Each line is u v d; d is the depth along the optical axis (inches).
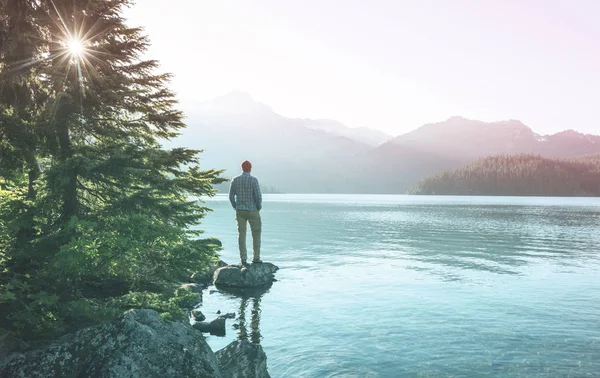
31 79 266.7
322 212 2369.6
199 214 318.3
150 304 283.1
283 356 244.5
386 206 3523.6
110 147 267.1
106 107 278.5
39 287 248.8
